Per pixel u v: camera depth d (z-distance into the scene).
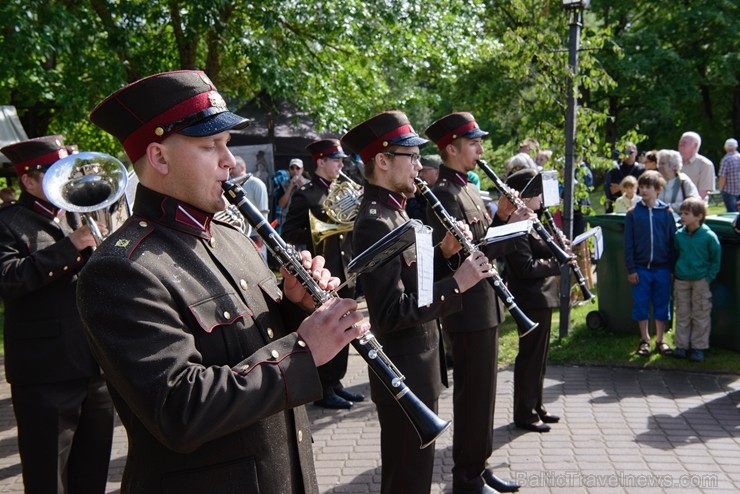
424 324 3.22
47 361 3.45
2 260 3.41
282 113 14.04
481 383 3.83
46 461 3.44
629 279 6.38
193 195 1.88
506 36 7.46
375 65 12.09
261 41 9.88
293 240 6.54
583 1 6.63
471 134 4.28
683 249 6.12
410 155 3.31
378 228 3.20
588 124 7.61
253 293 1.99
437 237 4.14
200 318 1.78
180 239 1.86
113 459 4.71
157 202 1.88
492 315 3.84
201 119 1.83
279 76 9.93
